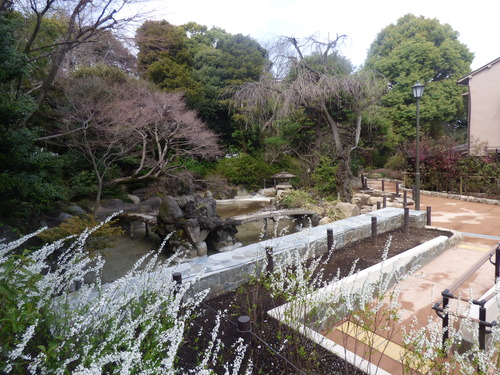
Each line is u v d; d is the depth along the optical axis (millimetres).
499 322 1843
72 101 8539
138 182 11977
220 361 2305
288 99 10188
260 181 14453
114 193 10391
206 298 3555
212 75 18125
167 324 2096
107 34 7066
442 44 20359
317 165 11875
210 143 11625
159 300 2027
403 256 4609
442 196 11594
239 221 7371
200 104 16250
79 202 8688
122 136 9203
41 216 6547
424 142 13672
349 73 11062
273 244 4668
